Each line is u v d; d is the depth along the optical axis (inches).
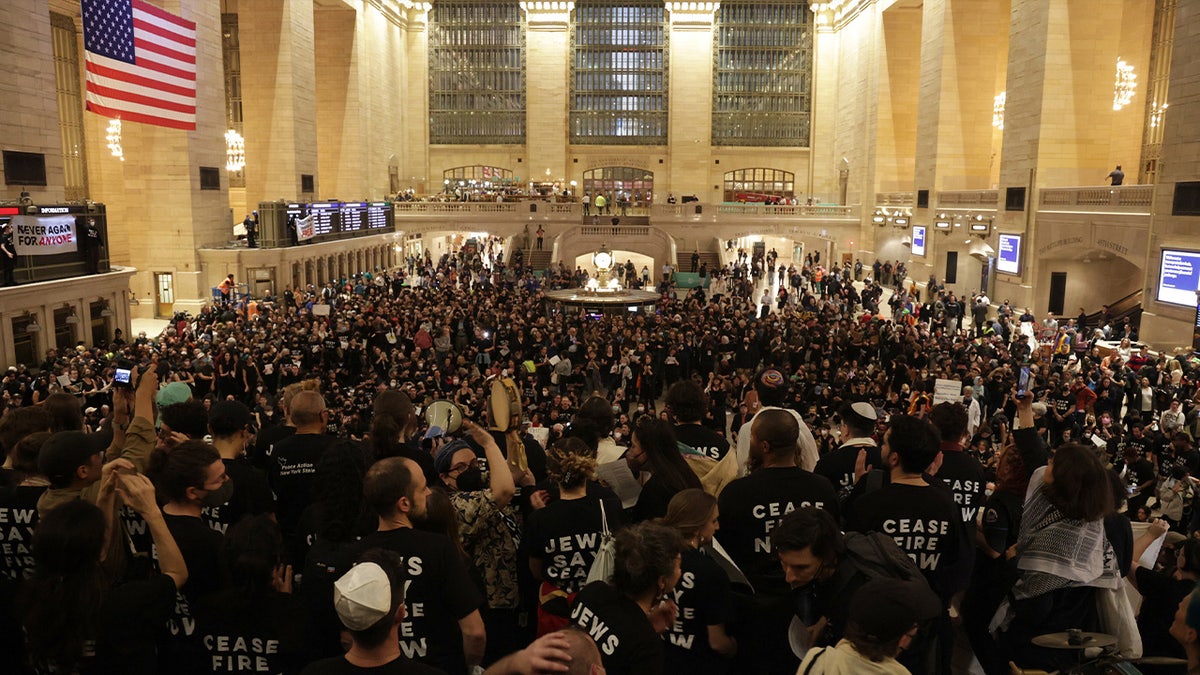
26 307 815.7
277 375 765.9
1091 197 1106.1
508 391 208.1
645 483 185.8
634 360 819.4
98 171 1533.0
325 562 137.2
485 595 174.4
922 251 1646.2
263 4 1598.2
